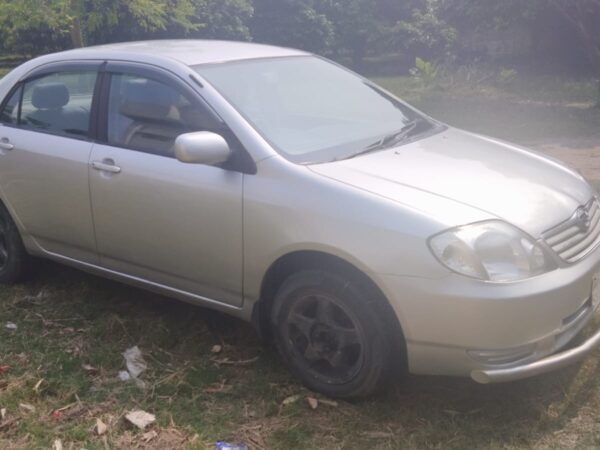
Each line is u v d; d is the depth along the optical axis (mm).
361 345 3621
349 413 3713
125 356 4309
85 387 3984
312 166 3834
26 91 5078
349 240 3531
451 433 3521
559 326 3521
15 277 5324
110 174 4410
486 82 17953
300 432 3555
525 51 22688
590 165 8984
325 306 3721
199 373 4121
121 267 4594
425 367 3512
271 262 3822
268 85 4492
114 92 4570
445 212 3479
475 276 3340
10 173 4992
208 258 4082
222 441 3508
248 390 3957
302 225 3668
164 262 4312
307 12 26922
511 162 4254
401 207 3500
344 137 4285
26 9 9109
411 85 18641
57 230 4844
